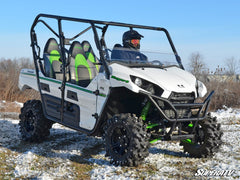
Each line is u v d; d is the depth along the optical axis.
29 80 5.77
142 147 3.71
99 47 4.28
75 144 5.29
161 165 3.95
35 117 5.36
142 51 4.64
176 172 3.62
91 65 5.46
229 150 4.76
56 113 5.09
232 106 12.80
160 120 4.09
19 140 5.56
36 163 4.06
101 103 4.22
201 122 4.30
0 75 14.38
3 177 3.48
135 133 3.68
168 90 3.93
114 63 4.22
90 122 4.43
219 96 13.48
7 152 4.64
